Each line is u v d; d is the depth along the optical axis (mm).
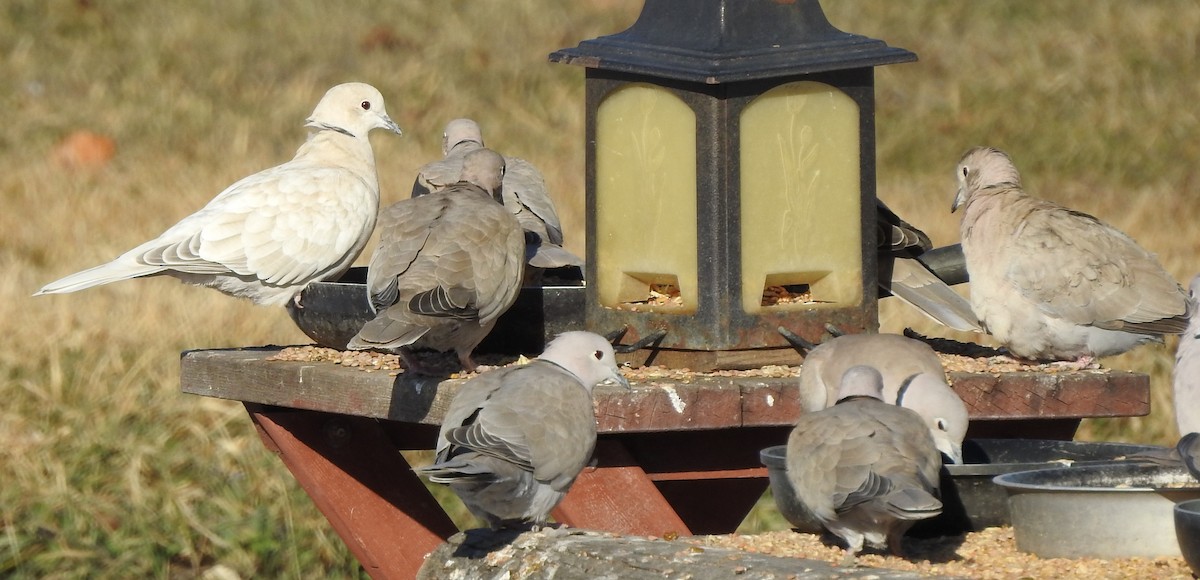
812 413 8523
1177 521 7902
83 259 23000
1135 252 11234
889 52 10609
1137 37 34625
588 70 11062
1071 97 31875
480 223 10641
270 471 16688
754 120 10391
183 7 38531
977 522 9352
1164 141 29578
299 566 15227
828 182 10664
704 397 9617
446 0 39312
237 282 12500
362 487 11266
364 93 13352
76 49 35344
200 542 15625
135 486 16234
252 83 33719
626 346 10742
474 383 9008
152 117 31359
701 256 10406
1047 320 11109
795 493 8789
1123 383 10391
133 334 20016
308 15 38125
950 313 11781
